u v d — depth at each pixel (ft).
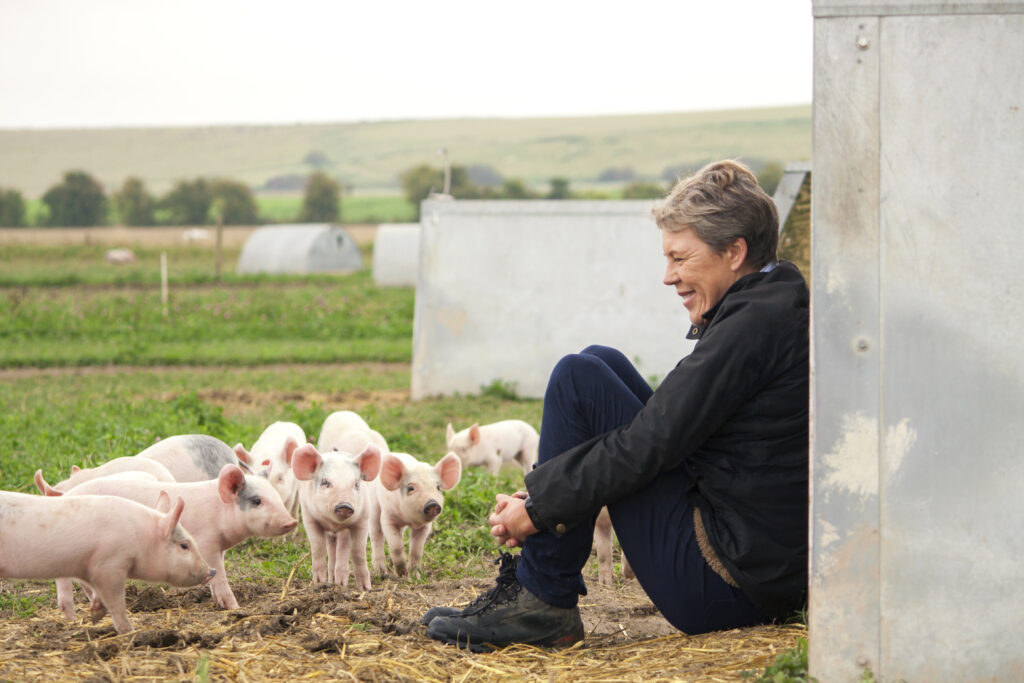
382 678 11.10
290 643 12.46
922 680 9.96
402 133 437.99
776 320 11.11
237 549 21.26
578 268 47.85
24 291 84.02
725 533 11.50
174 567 13.69
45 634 13.84
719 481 11.47
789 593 11.49
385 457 19.20
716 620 11.93
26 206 266.16
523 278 47.91
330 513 17.43
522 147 388.57
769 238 11.78
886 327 9.86
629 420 12.07
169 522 13.64
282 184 369.71
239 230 238.07
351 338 74.49
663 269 47.60
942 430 9.86
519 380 48.19
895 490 9.91
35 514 13.06
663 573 11.79
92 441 29.68
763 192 11.82
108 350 63.72
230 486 15.90
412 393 48.06
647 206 47.42
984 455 9.84
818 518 9.99
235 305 82.28
